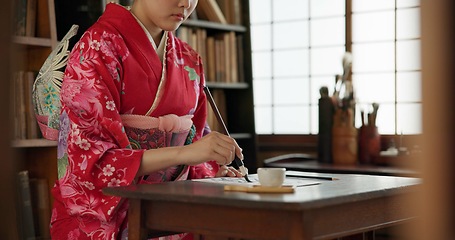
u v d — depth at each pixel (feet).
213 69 12.32
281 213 3.67
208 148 4.95
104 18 5.86
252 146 12.94
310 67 13.65
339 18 13.24
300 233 3.57
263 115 14.29
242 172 5.16
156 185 4.69
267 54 14.19
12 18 1.60
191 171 6.32
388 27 12.61
